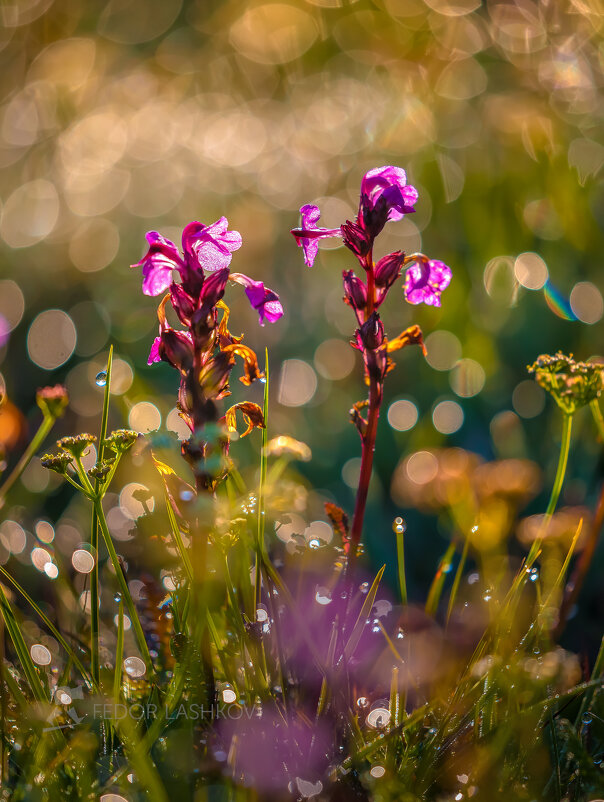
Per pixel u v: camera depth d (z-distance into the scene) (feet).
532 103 5.32
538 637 3.01
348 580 3.00
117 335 4.87
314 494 3.75
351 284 2.97
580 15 5.68
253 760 2.89
